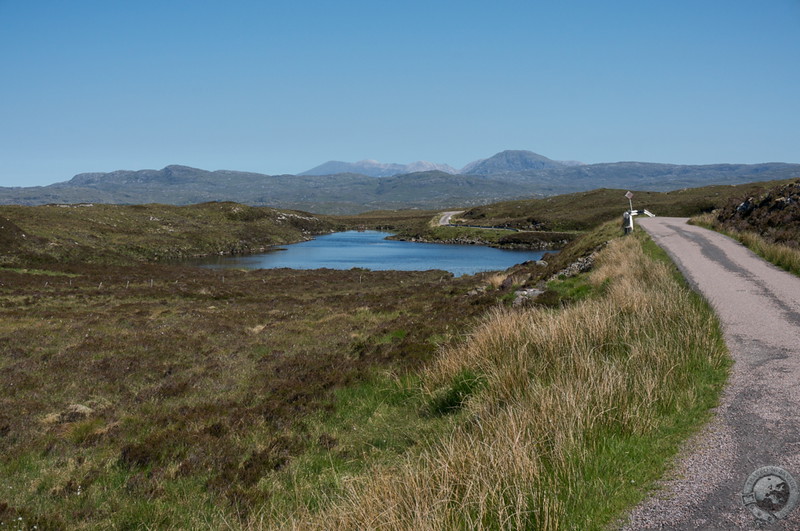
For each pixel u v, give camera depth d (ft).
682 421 21.88
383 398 39.58
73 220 262.47
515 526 15.93
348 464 28.84
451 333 58.29
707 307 40.52
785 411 21.47
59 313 84.89
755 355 29.78
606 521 15.55
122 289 124.47
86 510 25.13
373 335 63.57
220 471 29.01
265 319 84.43
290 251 305.73
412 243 368.68
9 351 56.49
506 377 30.48
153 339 65.16
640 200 383.45
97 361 53.83
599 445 20.35
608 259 80.43
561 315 40.91
